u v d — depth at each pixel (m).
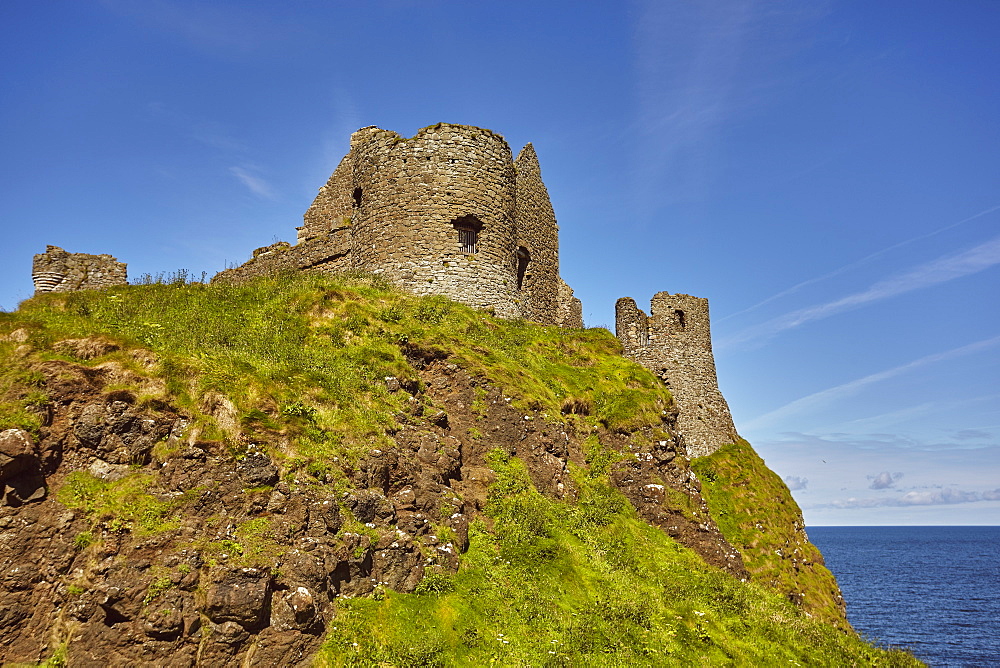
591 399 24.70
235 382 15.14
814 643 19.06
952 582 123.81
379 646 12.59
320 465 14.38
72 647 11.30
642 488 22.25
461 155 27.80
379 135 28.86
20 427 12.64
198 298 22.38
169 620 11.44
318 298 22.41
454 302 26.05
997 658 61.62
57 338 14.88
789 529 36.66
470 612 14.23
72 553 12.05
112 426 13.44
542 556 16.75
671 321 42.28
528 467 20.03
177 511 12.76
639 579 18.27
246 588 12.02
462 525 16.30
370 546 13.98
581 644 14.38
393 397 18.52
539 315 31.45
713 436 41.22
